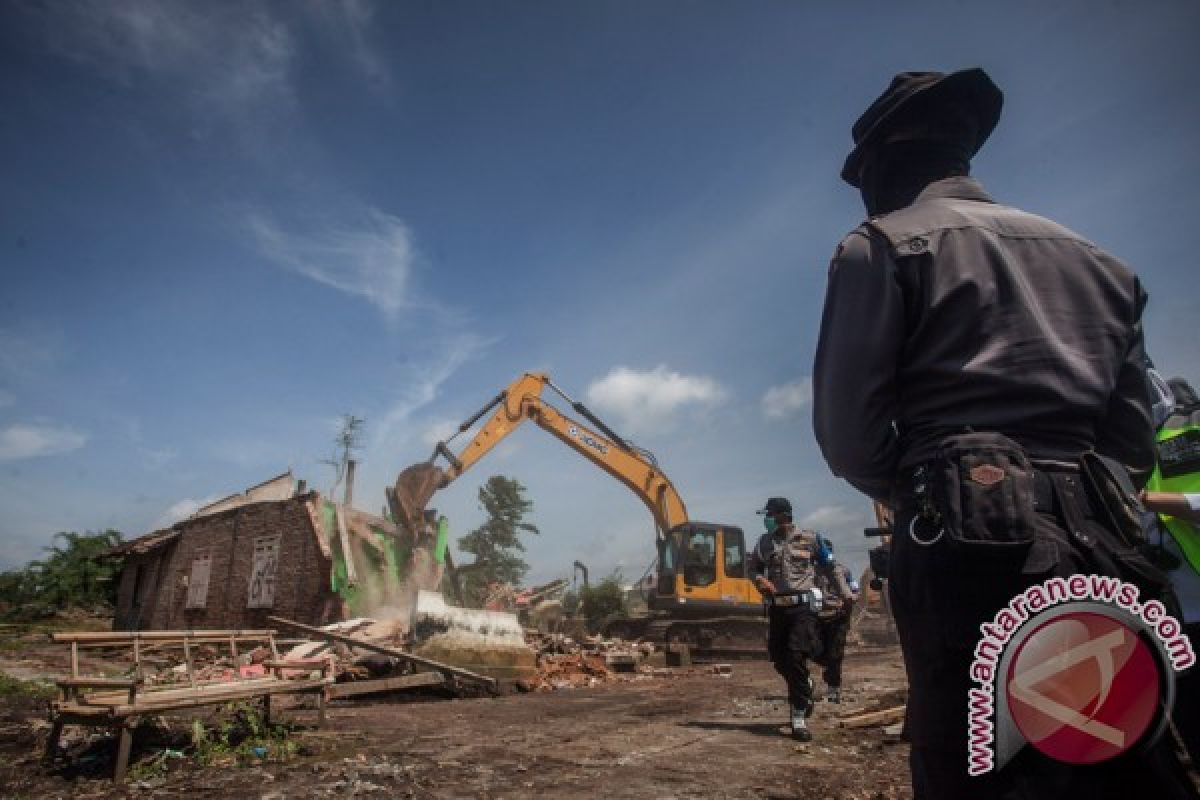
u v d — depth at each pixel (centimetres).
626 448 2039
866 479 134
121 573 2623
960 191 145
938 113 155
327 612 1541
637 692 941
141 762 432
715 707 738
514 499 4491
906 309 129
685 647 1512
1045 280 128
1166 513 204
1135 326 133
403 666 951
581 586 2270
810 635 544
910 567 120
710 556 1861
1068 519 110
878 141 162
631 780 392
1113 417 133
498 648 993
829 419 135
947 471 113
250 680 527
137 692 440
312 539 1619
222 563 1912
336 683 875
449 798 354
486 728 586
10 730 549
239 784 385
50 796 369
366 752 473
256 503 1839
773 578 560
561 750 480
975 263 126
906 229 133
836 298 138
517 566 4359
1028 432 117
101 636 450
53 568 3059
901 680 965
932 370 125
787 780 394
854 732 551
